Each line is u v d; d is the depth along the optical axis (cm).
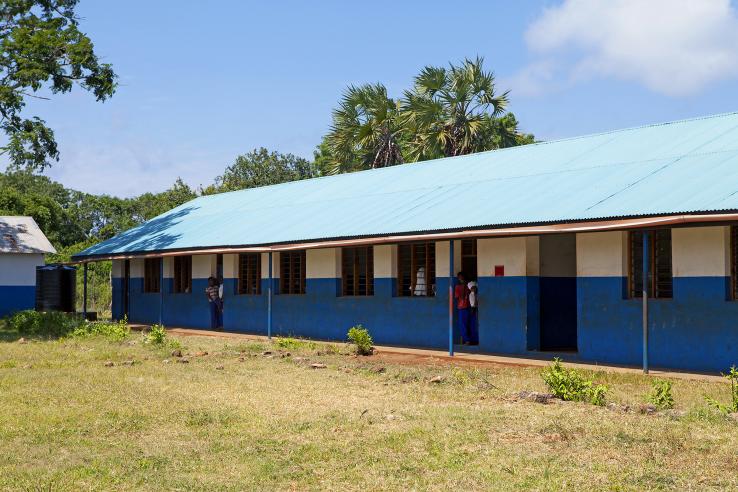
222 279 2823
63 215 6291
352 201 2497
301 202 2769
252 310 2672
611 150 2014
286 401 1202
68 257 4947
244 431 988
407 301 2138
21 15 3020
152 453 882
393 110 3844
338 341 2327
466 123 3572
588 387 1213
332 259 2366
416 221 1975
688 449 876
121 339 2217
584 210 1602
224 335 2562
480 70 3606
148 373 1515
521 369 1583
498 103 3606
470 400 1212
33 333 2545
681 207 1429
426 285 2112
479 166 2364
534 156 2241
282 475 795
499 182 2088
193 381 1414
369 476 791
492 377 1461
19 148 2972
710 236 1531
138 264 3281
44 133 3025
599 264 1712
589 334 1722
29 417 1066
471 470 805
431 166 2606
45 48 2906
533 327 1873
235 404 1172
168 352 1862
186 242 2761
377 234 1991
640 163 1816
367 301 2250
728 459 833
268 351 1922
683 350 1559
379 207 2283
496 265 1930
